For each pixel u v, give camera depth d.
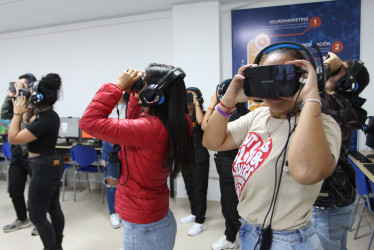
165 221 1.15
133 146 1.05
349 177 1.18
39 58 4.21
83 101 4.07
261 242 0.74
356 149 2.98
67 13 3.54
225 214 2.19
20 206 2.63
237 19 3.20
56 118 1.97
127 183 1.09
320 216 1.19
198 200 2.56
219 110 0.89
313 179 0.60
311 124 0.60
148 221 1.09
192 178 2.61
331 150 0.66
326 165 0.60
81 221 2.82
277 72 0.65
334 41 2.92
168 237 1.16
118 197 1.14
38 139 1.85
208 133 0.93
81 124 0.97
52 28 4.05
